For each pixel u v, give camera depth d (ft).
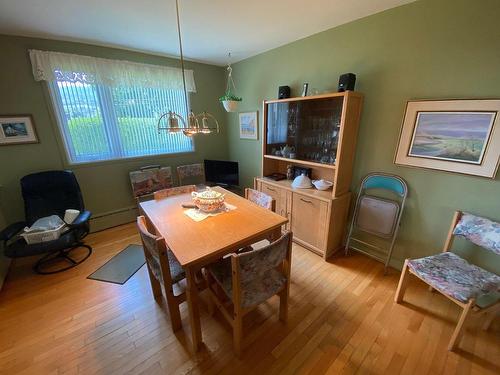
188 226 5.09
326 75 7.75
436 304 5.73
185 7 5.92
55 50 7.93
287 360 4.45
